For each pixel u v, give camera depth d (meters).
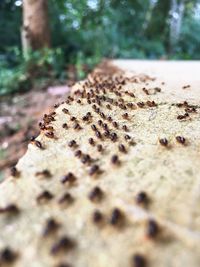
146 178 0.10
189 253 0.07
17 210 0.09
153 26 1.31
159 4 1.25
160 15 1.28
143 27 1.31
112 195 0.09
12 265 0.07
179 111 0.16
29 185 0.10
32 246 0.07
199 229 0.07
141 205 0.08
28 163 0.11
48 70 0.64
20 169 0.11
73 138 0.13
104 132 0.13
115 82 0.23
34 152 0.12
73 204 0.09
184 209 0.08
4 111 0.50
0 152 0.36
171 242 0.07
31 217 0.08
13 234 0.08
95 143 0.12
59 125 0.14
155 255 0.07
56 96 0.51
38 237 0.08
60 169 0.10
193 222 0.08
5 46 0.78
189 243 0.07
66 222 0.08
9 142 0.39
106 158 0.11
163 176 0.10
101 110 0.16
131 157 0.11
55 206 0.09
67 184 0.09
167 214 0.08
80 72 0.58
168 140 0.12
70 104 0.17
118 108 0.16
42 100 0.52
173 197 0.09
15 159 0.34
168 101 0.18
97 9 1.12
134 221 0.08
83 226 0.08
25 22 0.67
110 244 0.07
